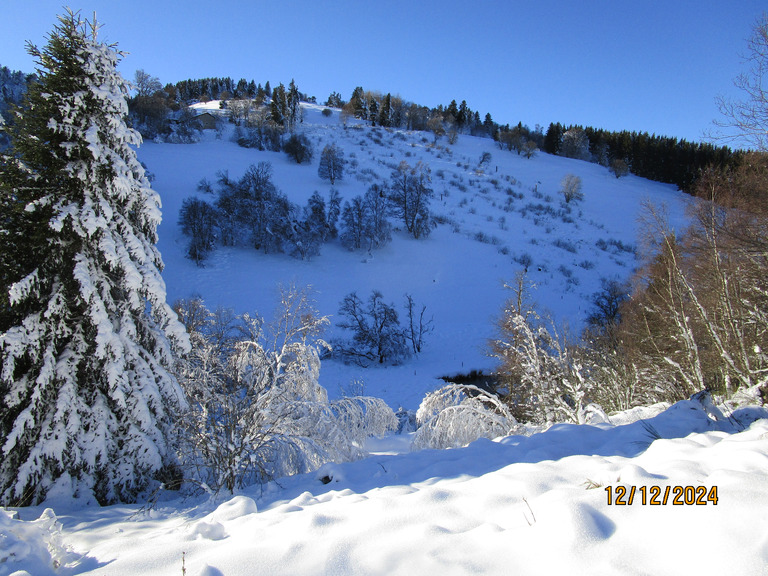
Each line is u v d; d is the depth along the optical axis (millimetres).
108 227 8234
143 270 8594
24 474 7215
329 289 41438
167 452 8688
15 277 7797
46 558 3645
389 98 111562
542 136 130750
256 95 130625
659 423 5816
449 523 3025
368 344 32438
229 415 6848
